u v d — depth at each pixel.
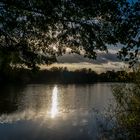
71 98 93.88
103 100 83.75
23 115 49.72
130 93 12.96
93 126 32.59
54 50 7.38
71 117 44.12
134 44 6.07
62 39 7.02
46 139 28.42
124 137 13.30
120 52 6.11
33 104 73.19
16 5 6.42
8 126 35.12
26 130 32.69
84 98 93.38
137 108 12.80
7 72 8.13
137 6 5.98
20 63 7.48
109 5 6.10
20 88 141.00
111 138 13.90
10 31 6.94
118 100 13.05
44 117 45.88
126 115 13.22
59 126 35.09
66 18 6.54
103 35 6.58
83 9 6.29
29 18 6.66
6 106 66.44
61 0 6.27
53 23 6.73
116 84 12.98
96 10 6.25
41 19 6.66
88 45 6.91
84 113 48.59
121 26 6.12
